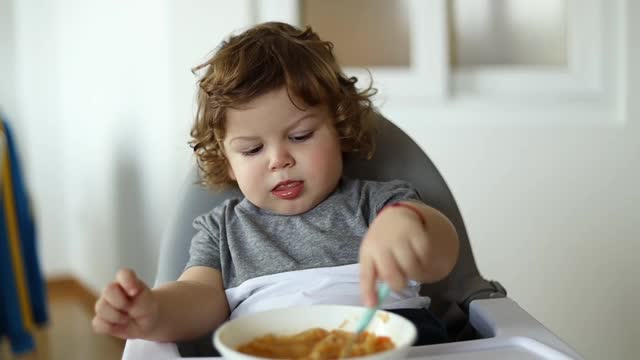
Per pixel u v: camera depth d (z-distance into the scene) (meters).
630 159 1.90
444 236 0.73
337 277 0.91
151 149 2.26
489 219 1.94
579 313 1.93
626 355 1.92
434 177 1.06
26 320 2.39
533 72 1.97
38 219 3.44
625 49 1.88
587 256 1.92
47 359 2.45
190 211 1.05
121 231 2.67
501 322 0.81
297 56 0.97
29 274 2.48
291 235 0.96
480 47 2.01
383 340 0.65
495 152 1.92
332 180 0.96
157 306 0.79
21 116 3.41
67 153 3.42
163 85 2.10
